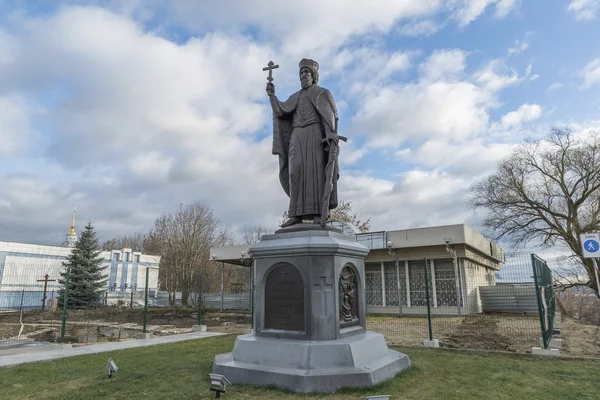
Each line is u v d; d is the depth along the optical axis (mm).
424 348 9820
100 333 16938
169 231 39781
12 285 35625
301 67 7773
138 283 48344
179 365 7523
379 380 5844
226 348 10039
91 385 6211
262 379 5781
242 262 28312
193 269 37812
